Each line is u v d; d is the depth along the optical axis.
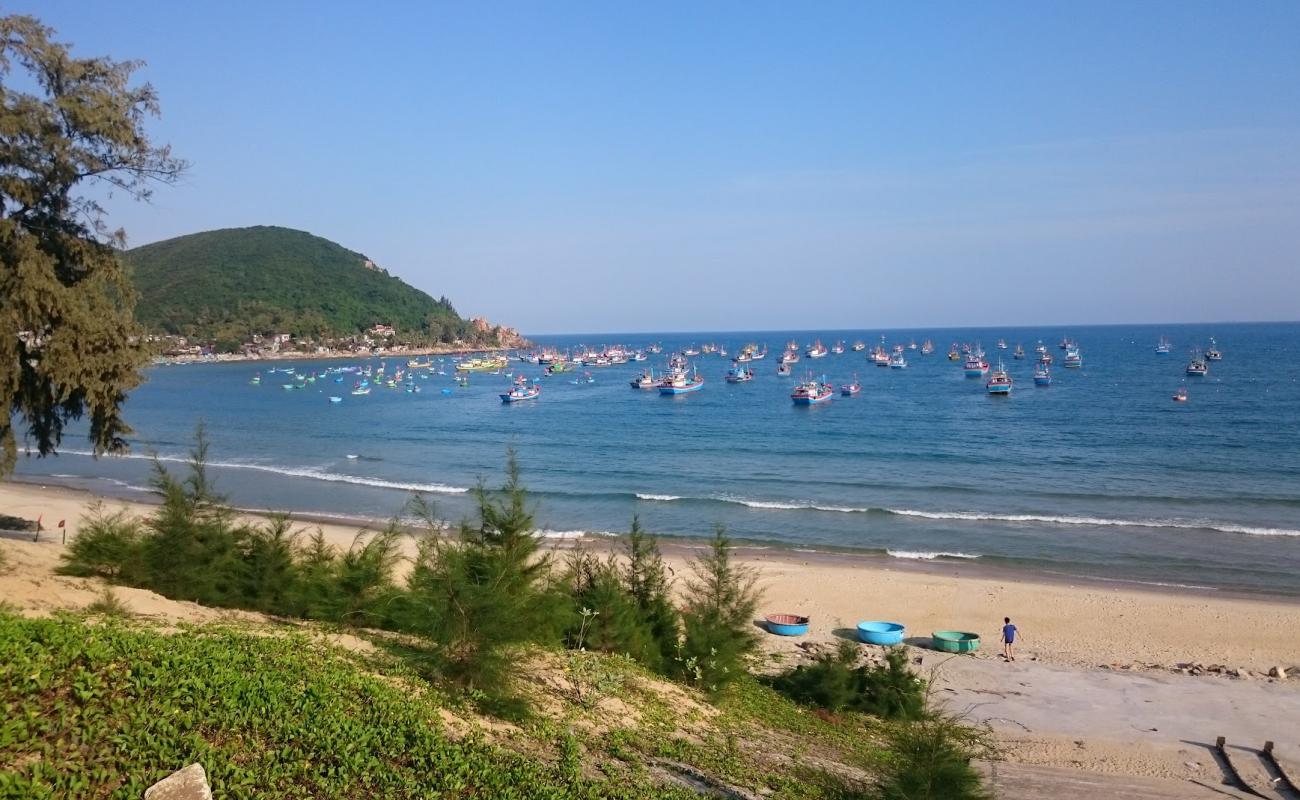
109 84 20.09
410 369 187.12
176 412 106.19
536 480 57.78
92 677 8.83
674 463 64.88
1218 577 34.16
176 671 9.50
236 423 93.94
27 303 18.94
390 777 8.70
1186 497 49.72
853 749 16.48
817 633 27.23
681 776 11.97
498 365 188.38
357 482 56.34
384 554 19.14
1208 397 103.31
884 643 25.95
